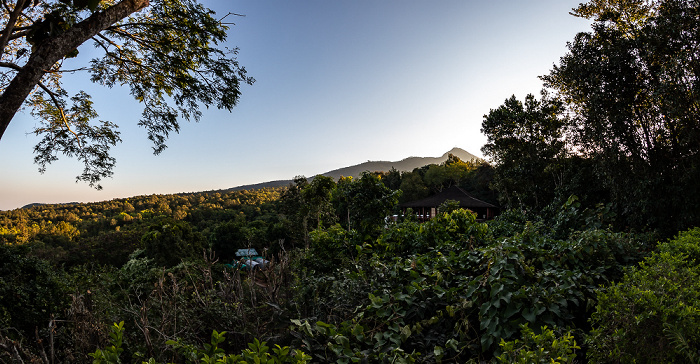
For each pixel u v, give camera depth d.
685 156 9.20
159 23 7.64
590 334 2.06
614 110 10.57
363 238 6.50
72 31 5.16
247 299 3.93
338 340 2.23
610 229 4.42
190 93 8.05
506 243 3.11
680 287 1.97
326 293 3.55
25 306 5.20
